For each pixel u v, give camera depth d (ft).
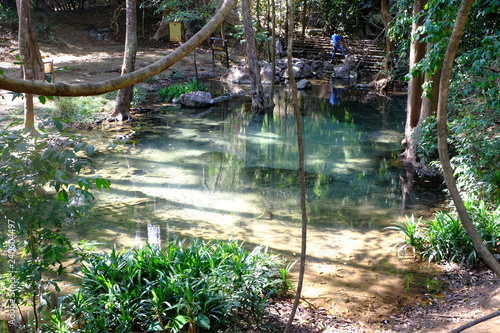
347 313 14.83
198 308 12.84
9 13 72.23
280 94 61.26
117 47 78.28
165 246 19.77
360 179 29.89
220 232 21.53
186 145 36.73
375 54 82.23
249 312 14.30
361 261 18.84
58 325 12.86
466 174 22.31
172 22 73.46
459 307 14.67
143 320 13.39
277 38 87.56
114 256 15.20
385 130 43.32
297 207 24.95
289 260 18.89
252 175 30.22
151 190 26.81
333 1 87.97
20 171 10.61
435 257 18.89
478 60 19.65
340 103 56.03
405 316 14.58
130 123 42.78
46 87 3.65
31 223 11.18
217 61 79.41
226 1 4.87
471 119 23.18
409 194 27.17
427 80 27.91
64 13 84.43
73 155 10.28
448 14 21.58
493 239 18.31
